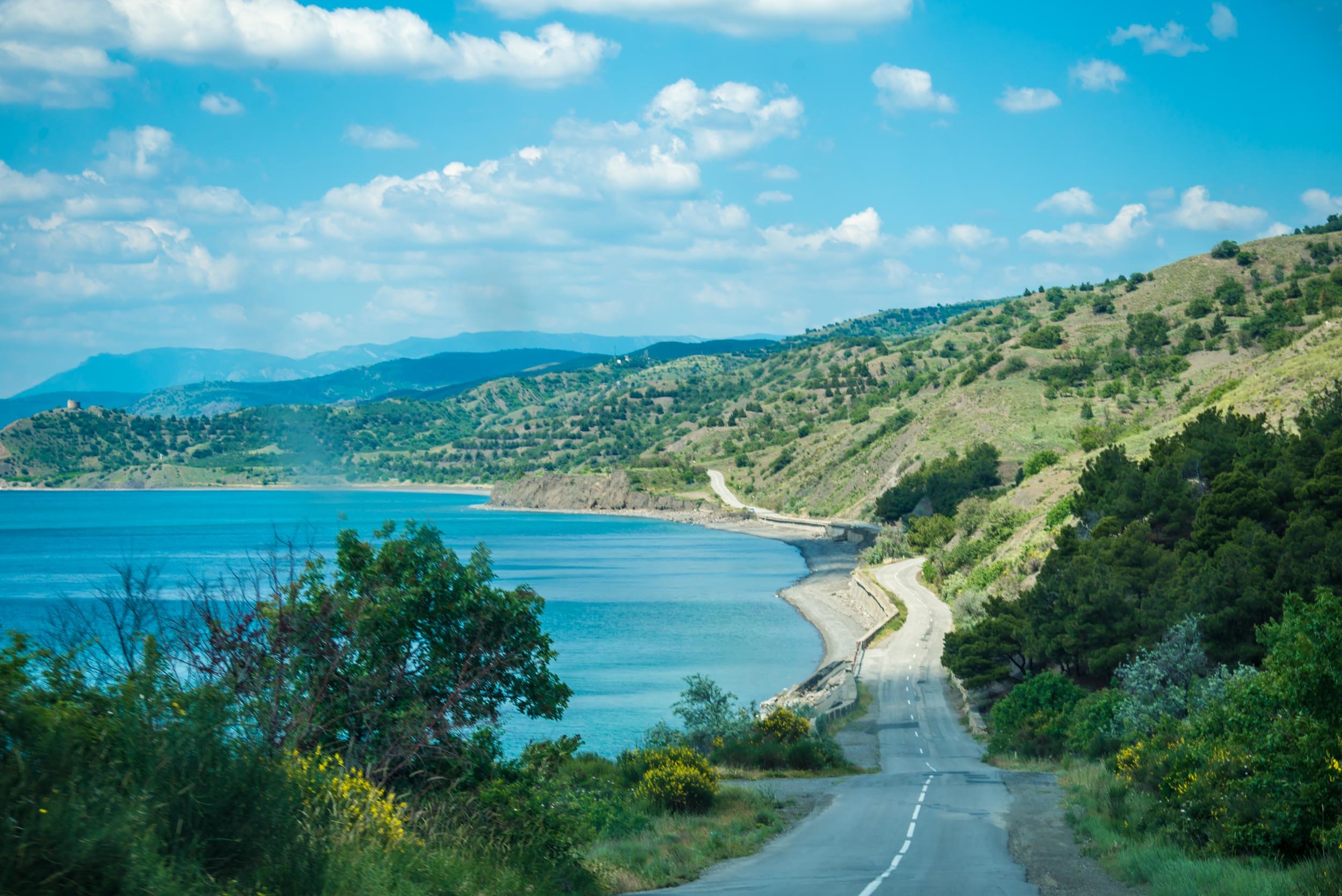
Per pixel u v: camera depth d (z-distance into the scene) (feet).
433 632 52.49
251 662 37.96
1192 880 44.27
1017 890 47.57
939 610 303.07
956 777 110.01
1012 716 148.56
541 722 192.85
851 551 574.15
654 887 49.88
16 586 376.89
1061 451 487.20
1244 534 153.58
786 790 99.86
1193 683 113.80
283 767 31.86
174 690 30.55
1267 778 51.34
